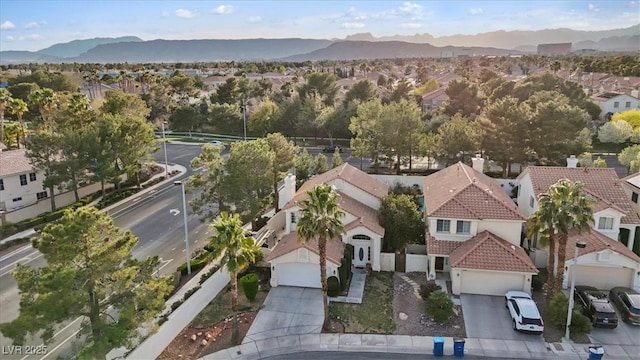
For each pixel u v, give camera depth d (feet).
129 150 185.37
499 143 193.06
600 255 108.06
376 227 124.26
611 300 105.60
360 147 211.20
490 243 111.34
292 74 631.56
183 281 117.08
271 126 314.96
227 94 390.42
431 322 100.12
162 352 91.30
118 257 77.66
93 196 190.39
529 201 136.15
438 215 117.80
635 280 107.96
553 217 94.38
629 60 545.85
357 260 126.31
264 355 90.12
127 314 76.38
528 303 97.86
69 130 171.73
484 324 98.78
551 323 98.17
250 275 110.73
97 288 77.82
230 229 89.56
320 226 92.48
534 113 192.65
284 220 149.28
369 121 217.36
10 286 116.47
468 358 88.12
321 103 328.08
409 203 132.77
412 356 89.20
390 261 123.65
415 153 213.46
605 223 118.11
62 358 73.00
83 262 76.79
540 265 122.62
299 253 113.19
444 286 114.42
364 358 88.79
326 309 97.30
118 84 495.82
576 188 95.40
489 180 149.79
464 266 107.24
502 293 109.81
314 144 298.56
